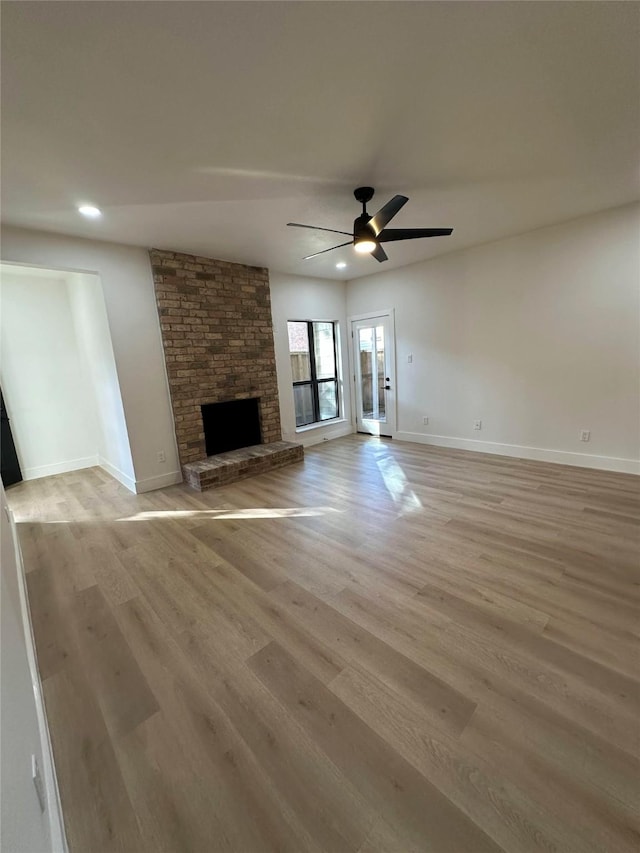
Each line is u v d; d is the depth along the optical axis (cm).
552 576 220
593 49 160
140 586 234
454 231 395
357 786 120
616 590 204
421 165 252
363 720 141
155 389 410
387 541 272
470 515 306
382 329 587
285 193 280
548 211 352
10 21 131
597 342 385
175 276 408
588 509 303
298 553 263
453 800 114
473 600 203
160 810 117
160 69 159
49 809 102
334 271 542
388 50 156
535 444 445
